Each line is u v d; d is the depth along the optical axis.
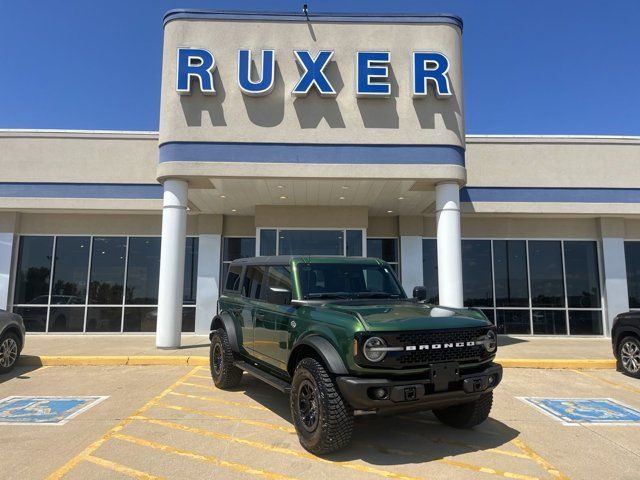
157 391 7.54
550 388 8.10
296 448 5.02
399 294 6.32
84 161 14.14
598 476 4.38
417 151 11.30
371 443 5.20
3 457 4.72
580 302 15.12
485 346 5.07
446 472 4.43
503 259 15.27
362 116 11.34
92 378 8.54
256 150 11.14
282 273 6.30
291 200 13.65
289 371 5.56
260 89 11.11
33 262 14.95
